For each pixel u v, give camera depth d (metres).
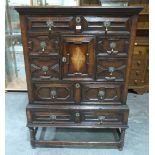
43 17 1.58
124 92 1.82
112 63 1.72
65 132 2.28
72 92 1.83
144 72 2.95
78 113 1.87
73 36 1.62
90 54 1.68
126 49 1.67
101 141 2.06
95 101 1.86
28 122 1.92
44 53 1.69
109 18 1.58
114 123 1.91
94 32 1.61
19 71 3.20
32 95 1.85
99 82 1.78
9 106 2.72
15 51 3.08
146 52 2.84
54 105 1.87
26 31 1.62
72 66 1.73
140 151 2.04
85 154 1.99
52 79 1.78
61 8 1.52
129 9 1.52
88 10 1.53
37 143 2.02
